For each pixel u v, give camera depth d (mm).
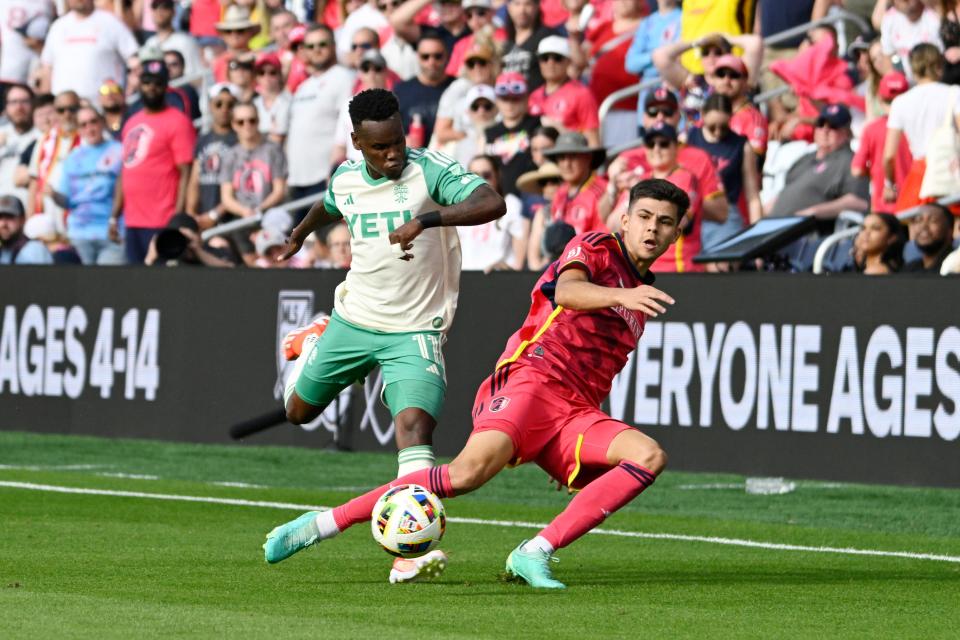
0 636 13992
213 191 48125
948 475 31297
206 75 53125
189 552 22094
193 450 40719
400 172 20125
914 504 30766
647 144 38812
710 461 34344
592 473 18969
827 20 42719
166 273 42750
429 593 17891
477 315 37625
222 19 55625
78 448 41219
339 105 46906
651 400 35250
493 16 47156
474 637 14461
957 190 37094
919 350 31672
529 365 18922
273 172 47438
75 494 30781
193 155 48688
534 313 19500
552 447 18938
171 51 54438
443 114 45594
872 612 17141
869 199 38906
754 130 40094
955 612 17312
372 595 17625
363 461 38281
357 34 47938
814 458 32938
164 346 42719
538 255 41281
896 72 38500
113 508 28438
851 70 42625
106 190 50688
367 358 20906
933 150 37250
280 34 52281
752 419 33781
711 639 14758
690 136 40125
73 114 51625
